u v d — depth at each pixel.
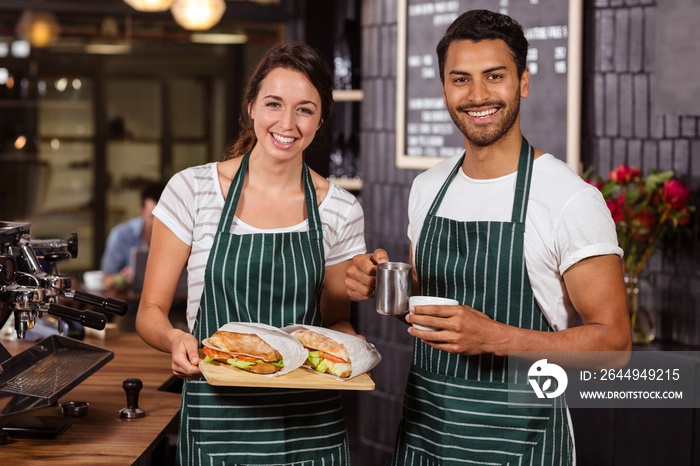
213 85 7.39
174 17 5.70
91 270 7.56
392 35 4.47
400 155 4.40
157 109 7.45
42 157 7.39
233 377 2.03
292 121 2.19
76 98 7.38
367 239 4.69
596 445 3.24
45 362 2.47
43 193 7.45
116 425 2.34
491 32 2.09
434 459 2.23
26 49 7.15
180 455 2.28
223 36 6.56
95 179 7.50
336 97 4.81
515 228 2.15
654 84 3.46
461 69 2.11
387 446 4.56
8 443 2.19
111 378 2.80
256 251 2.26
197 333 2.30
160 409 2.49
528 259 2.15
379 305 2.11
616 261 2.08
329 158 5.32
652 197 3.29
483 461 2.18
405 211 4.43
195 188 2.30
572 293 2.11
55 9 6.04
